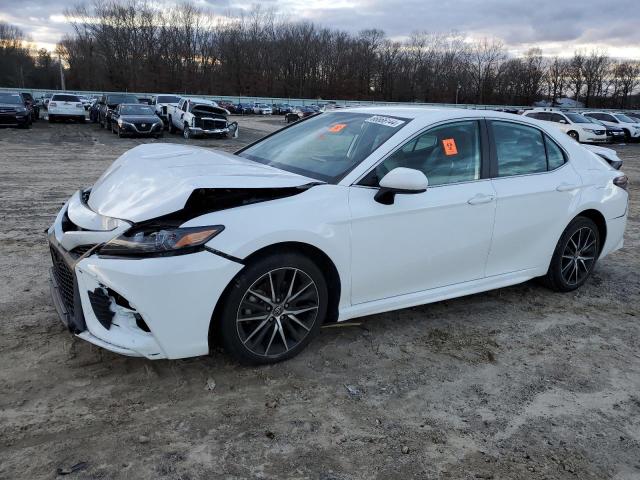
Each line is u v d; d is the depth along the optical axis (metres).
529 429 2.84
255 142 4.55
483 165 3.98
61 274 3.24
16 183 9.69
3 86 96.75
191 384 3.05
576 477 2.50
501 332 3.96
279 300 3.17
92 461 2.42
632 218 8.44
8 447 2.47
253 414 2.83
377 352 3.55
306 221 3.12
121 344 2.83
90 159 13.92
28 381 2.99
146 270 2.73
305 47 97.25
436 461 2.56
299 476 2.41
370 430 2.76
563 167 4.52
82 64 94.12
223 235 2.88
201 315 2.88
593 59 98.75
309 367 3.31
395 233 3.48
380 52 99.25
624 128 28.30
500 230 4.03
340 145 3.82
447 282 3.90
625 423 2.94
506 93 100.38
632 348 3.82
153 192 3.04
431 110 4.03
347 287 3.40
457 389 3.18
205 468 2.42
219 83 94.81
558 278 4.63
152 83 91.44
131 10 88.62
